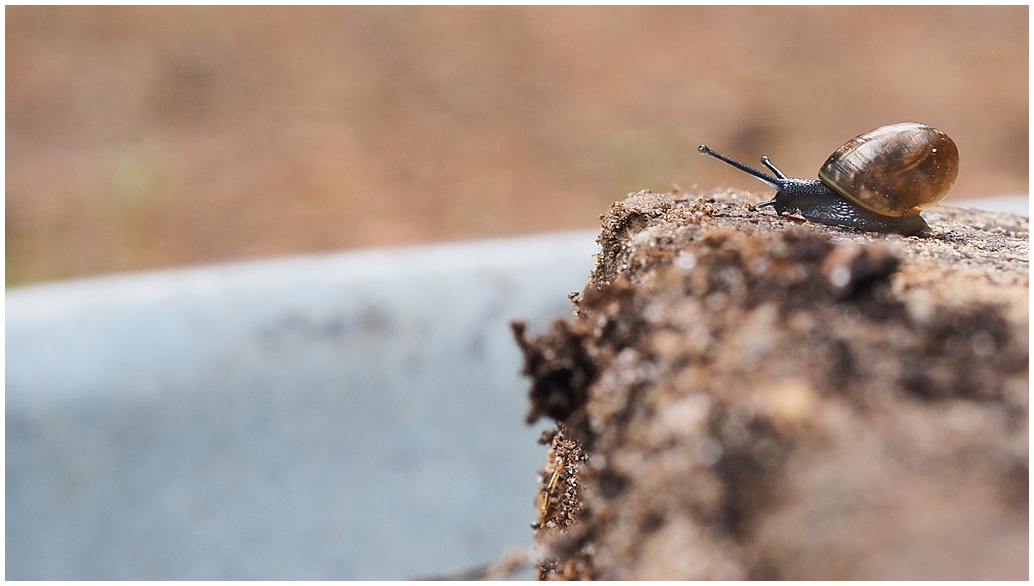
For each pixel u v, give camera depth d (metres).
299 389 0.21
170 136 0.46
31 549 0.21
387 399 0.21
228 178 0.43
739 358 0.17
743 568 0.17
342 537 0.21
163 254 0.40
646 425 0.17
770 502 0.17
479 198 0.43
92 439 0.21
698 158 0.44
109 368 0.21
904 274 0.17
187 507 0.21
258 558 0.21
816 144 0.43
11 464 0.21
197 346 0.21
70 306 0.21
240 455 0.21
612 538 0.17
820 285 0.17
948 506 0.16
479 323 0.22
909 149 0.19
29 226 0.41
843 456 0.17
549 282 0.22
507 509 0.22
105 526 0.21
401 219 0.42
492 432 0.22
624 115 0.46
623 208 0.19
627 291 0.18
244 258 0.39
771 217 0.19
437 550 0.22
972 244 0.19
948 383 0.17
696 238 0.18
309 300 0.21
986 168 0.42
